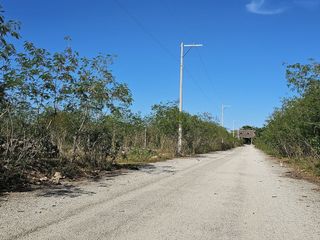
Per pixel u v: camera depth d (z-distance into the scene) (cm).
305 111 2017
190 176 1652
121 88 1725
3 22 1047
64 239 649
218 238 694
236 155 3956
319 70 2048
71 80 1442
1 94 1159
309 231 764
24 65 1271
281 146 3416
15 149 1254
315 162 2083
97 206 926
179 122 3409
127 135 2619
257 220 847
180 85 3562
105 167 1772
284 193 1251
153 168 1978
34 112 1388
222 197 1130
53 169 1420
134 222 782
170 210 914
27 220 762
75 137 1652
